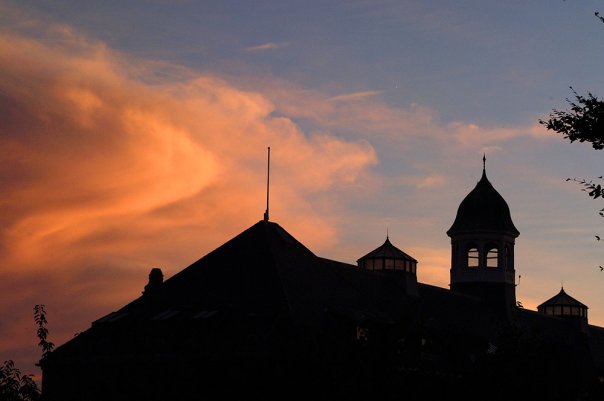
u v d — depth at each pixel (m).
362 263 117.69
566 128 46.56
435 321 108.25
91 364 95.06
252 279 93.94
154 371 91.69
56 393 95.88
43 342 62.81
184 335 91.69
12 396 60.09
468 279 136.12
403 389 72.19
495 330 127.75
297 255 98.50
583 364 141.88
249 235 98.38
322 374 69.75
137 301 98.81
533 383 83.75
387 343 72.31
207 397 72.69
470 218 137.75
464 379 83.19
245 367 72.06
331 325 91.94
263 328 88.75
